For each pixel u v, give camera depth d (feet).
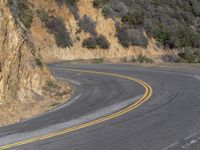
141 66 125.08
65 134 42.63
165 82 84.99
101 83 89.81
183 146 36.37
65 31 166.91
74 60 156.25
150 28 189.78
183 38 192.75
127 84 85.15
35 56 77.66
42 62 80.18
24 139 41.24
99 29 177.06
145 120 48.03
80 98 71.15
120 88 79.87
